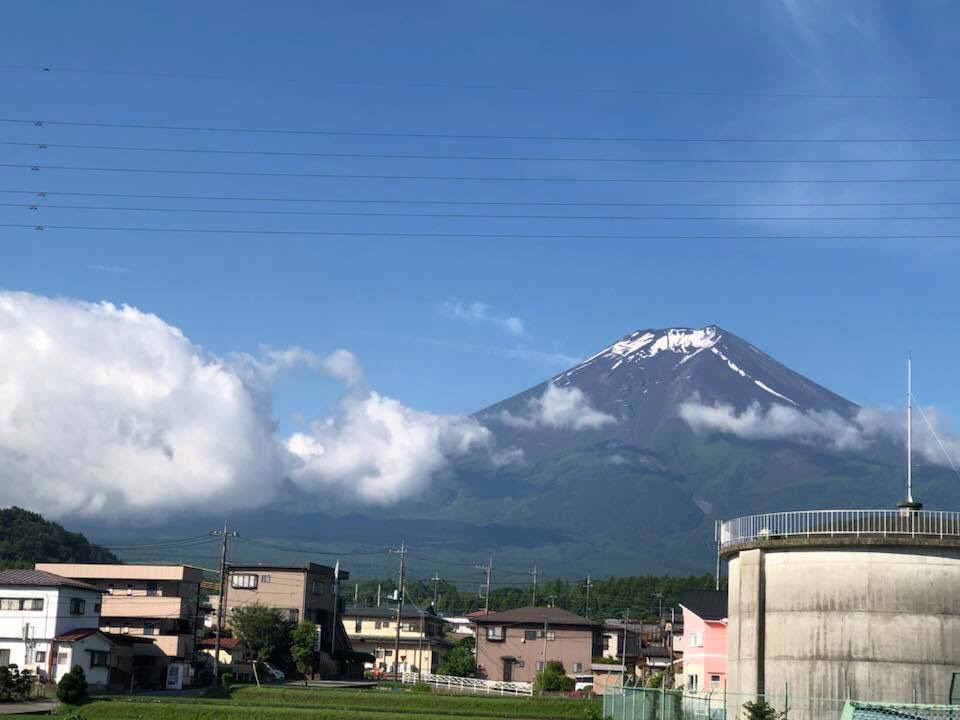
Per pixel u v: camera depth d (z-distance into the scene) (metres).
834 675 45.22
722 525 52.53
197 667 99.38
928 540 44.94
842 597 45.78
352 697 75.69
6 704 69.50
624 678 91.56
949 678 44.03
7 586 82.31
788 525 48.66
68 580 85.88
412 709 70.94
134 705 64.19
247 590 116.19
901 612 44.84
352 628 136.38
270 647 106.94
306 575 116.31
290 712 62.03
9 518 172.12
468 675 115.44
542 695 91.38
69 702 68.81
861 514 47.59
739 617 49.19
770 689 46.84
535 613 119.69
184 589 108.88
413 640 131.50
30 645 81.38
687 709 50.44
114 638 89.44
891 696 44.25
